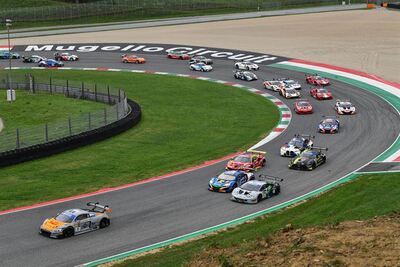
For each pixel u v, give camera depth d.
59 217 97.81
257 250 76.38
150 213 107.31
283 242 77.56
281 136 168.88
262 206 111.44
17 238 95.25
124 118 177.25
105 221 100.81
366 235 75.56
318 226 85.06
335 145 158.75
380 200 108.69
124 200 114.62
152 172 134.00
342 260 68.06
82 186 123.50
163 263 83.06
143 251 89.44
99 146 155.88
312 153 140.12
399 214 89.50
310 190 121.44
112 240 94.38
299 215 104.12
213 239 93.44
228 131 174.62
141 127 178.25
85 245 92.19
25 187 122.56
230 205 111.94
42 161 141.38
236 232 96.75
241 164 134.25
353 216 98.19
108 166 138.25
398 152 150.12
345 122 185.00
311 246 73.06
